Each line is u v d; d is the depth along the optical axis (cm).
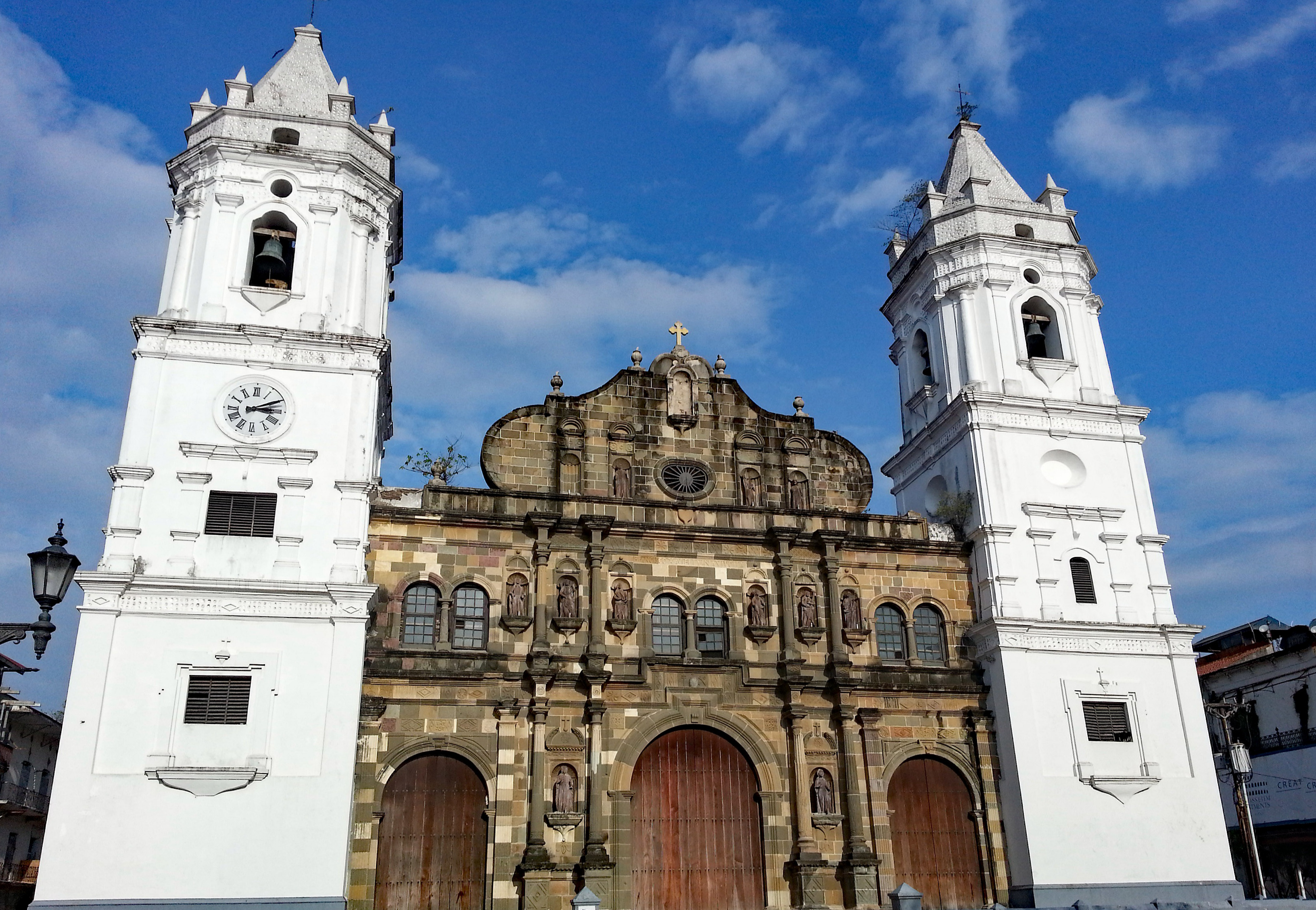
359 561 3406
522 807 3481
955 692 3997
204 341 3562
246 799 3083
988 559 4084
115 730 3066
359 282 3822
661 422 4197
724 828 3675
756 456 4250
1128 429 4403
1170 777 3897
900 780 3891
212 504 3391
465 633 3678
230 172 3803
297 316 3694
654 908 3528
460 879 3378
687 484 4131
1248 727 5231
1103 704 3966
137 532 3284
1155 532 4269
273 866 3034
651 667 3747
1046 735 3862
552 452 4059
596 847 3459
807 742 3816
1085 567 4162
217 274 3669
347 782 3148
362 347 3659
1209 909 3416
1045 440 4312
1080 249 4634
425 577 3678
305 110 4084
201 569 3297
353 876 3256
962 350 4450
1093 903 3656
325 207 3831
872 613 4088
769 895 3609
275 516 3416
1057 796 3784
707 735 3778
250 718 3159
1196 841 3825
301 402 3572
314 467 3497
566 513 3884
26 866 5259
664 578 3903
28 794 5531
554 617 3725
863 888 3603
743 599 3962
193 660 3180
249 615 3259
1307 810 4803
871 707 3884
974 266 4519
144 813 3011
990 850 3831
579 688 3666
